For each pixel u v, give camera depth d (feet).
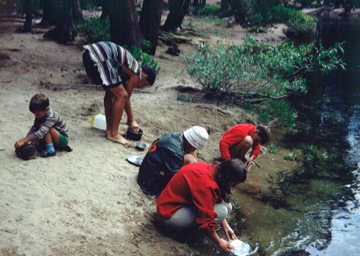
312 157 21.58
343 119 27.78
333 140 24.07
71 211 13.28
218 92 27.84
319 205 16.93
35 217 12.51
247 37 33.53
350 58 50.44
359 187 18.54
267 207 16.60
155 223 14.08
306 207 16.74
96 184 15.23
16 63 30.86
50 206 13.25
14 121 19.43
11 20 57.57
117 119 18.53
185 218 13.25
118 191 15.16
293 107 29.73
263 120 25.81
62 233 12.09
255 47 36.65
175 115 23.70
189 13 95.81
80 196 14.23
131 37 36.29
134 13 36.14
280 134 24.61
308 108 29.91
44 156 16.20
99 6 85.71
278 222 15.52
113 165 16.92
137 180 16.05
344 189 18.34
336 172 20.02
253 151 18.93
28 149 15.53
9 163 15.29
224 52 28.68
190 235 13.99
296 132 25.08
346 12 104.32
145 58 31.76
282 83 30.32
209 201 12.48
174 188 13.30
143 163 15.69
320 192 18.01
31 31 48.06
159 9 40.40
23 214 12.53
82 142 18.31
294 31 63.62
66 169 15.71
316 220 15.76
